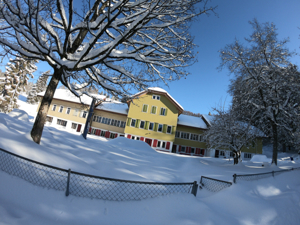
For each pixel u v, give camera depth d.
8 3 5.61
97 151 10.89
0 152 3.81
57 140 9.59
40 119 6.96
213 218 3.45
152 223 3.00
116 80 9.18
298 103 17.80
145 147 21.50
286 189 6.88
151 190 4.17
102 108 37.62
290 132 20.41
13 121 9.77
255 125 20.31
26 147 5.33
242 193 5.06
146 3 7.44
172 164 13.19
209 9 6.64
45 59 7.09
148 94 35.81
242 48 18.00
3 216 2.24
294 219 4.43
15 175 3.42
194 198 4.02
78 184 3.76
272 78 17.67
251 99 18.61
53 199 3.09
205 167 12.25
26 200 2.88
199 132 36.91
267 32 17.23
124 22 6.72
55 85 7.53
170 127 34.78
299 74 16.70
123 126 37.91
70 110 38.34
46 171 3.90
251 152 35.59
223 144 17.27
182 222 3.09
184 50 7.67
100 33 6.07
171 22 6.92
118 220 2.93
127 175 6.68
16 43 6.91
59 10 6.54
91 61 6.83
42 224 2.37
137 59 7.09
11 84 34.56
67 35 6.66
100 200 3.38
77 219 2.73
